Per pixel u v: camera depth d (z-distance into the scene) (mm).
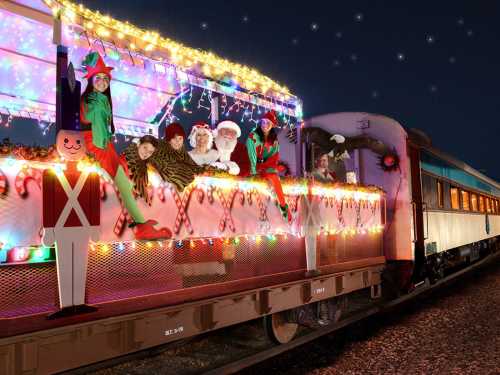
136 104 6430
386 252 8703
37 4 4082
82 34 3975
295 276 5715
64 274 3213
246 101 5863
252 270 5074
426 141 10258
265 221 5270
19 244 3020
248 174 5281
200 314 4352
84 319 3318
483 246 19031
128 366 5195
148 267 3885
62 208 3240
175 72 4902
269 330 5770
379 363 5281
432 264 10812
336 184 6734
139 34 4516
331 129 9109
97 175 3471
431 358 5434
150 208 3904
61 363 3199
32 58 5023
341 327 6906
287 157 8477
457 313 7922
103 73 3570
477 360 5309
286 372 4973
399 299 9062
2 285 2941
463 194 14141
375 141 8609
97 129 3469
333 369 5078
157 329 3898
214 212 4559
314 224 6141
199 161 5418
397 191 8625
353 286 7039
